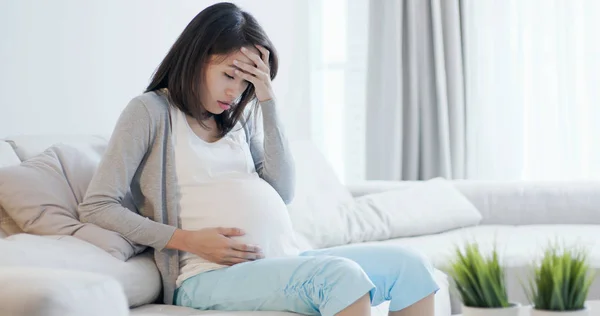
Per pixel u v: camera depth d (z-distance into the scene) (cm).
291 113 484
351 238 314
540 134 467
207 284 187
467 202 347
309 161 342
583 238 293
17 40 276
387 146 484
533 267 160
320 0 511
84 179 210
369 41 489
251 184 200
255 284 179
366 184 370
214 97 200
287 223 199
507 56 472
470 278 158
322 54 514
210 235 186
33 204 193
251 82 207
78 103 304
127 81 333
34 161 204
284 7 474
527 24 470
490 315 155
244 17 206
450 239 308
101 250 184
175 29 369
